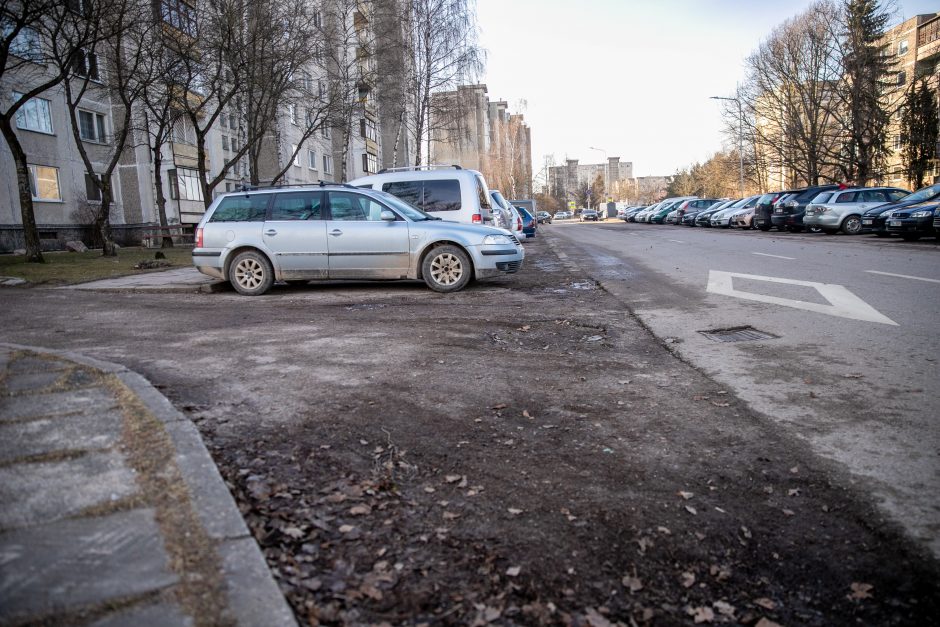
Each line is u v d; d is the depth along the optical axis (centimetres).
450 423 370
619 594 215
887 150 4384
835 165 4356
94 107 2731
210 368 484
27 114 2356
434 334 632
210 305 850
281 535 242
